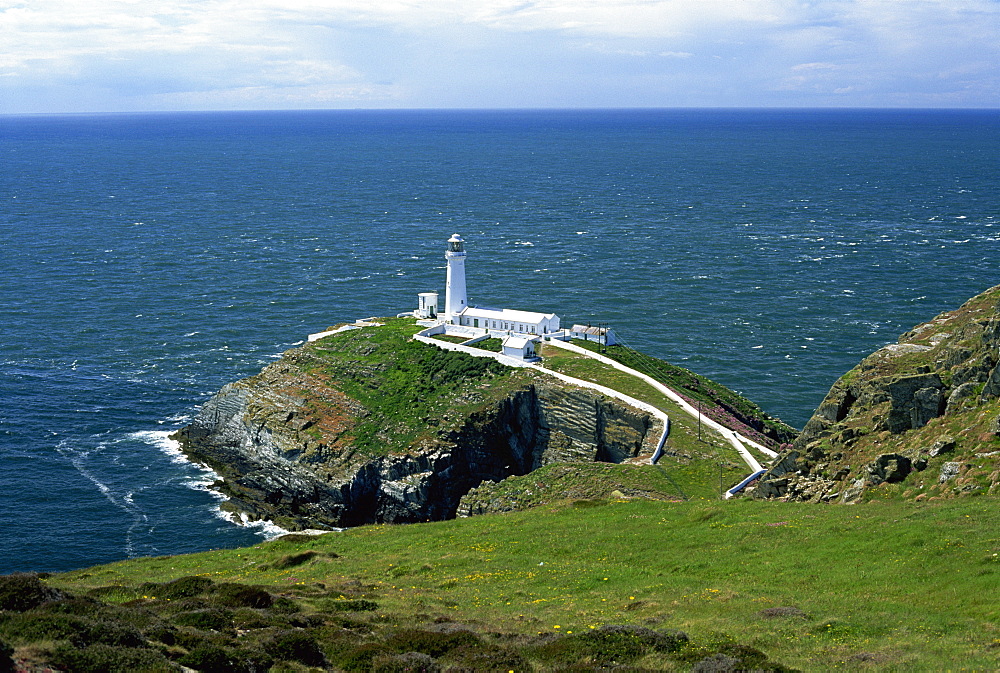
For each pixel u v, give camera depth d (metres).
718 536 55.94
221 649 35.16
